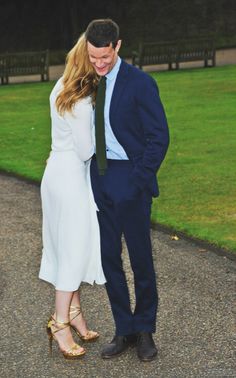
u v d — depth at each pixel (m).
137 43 31.70
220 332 4.79
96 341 4.74
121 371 4.33
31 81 21.41
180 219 7.33
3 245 6.78
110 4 32.25
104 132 4.20
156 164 4.16
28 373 4.34
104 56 4.02
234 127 12.16
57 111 4.23
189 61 22.00
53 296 5.52
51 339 4.52
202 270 5.95
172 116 13.47
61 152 4.35
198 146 10.77
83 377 4.27
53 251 4.55
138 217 4.29
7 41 32.59
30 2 32.41
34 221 7.56
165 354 4.52
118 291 4.46
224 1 31.95
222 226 7.06
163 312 5.13
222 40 30.44
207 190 8.38
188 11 32.19
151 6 32.34
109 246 4.39
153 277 4.44
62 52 28.45
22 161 10.42
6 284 5.79
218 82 18.19
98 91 4.16
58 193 4.32
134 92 4.12
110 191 4.25
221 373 4.25
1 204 8.28
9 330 4.94
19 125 13.52
